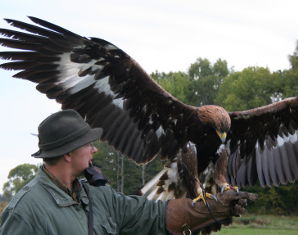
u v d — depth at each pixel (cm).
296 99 786
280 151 811
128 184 4075
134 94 729
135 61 705
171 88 6581
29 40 650
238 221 3531
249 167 805
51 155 443
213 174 718
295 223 3541
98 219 471
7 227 417
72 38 669
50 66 668
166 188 721
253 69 5462
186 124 734
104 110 716
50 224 423
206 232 598
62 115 453
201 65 7494
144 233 523
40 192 434
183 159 721
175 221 531
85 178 505
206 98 6944
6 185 3622
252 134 799
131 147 742
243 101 5397
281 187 4138
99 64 699
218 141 717
